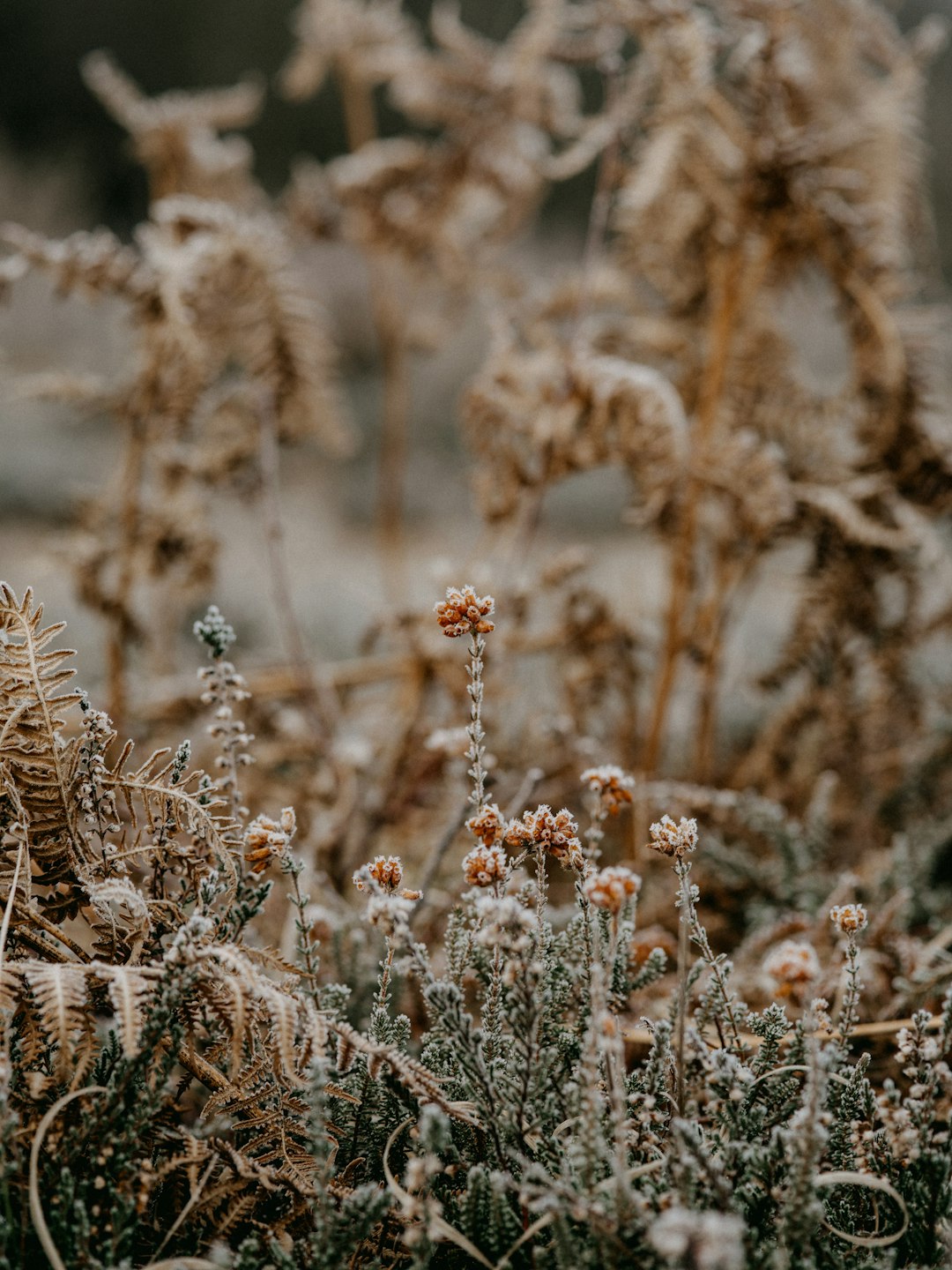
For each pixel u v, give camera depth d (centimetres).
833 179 112
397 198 167
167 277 106
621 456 108
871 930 94
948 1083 79
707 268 124
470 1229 77
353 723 137
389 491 210
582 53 140
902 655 118
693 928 81
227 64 648
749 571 124
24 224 505
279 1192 79
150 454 120
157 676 138
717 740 136
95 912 81
